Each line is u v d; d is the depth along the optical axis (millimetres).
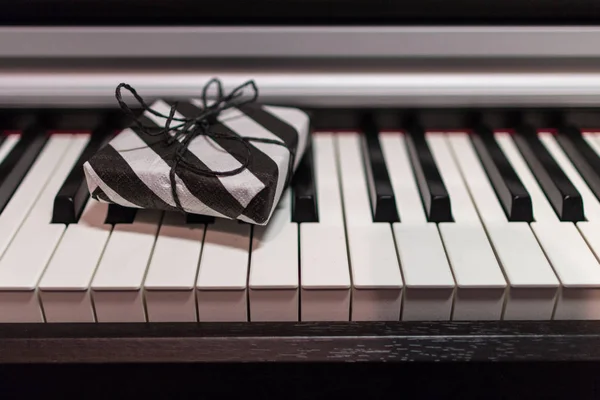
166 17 462
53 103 481
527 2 453
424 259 399
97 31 461
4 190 441
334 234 416
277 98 480
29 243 409
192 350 381
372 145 470
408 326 389
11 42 462
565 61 480
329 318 397
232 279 388
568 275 390
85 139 489
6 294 388
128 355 379
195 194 387
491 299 393
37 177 455
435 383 422
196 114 440
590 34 460
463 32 461
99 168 395
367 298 391
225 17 462
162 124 430
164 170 390
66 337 383
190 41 465
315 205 431
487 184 451
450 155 475
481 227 421
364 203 438
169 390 423
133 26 465
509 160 463
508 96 479
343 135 496
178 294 389
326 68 483
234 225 417
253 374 418
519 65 482
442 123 493
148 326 390
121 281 387
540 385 422
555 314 396
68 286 385
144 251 404
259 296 390
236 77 480
